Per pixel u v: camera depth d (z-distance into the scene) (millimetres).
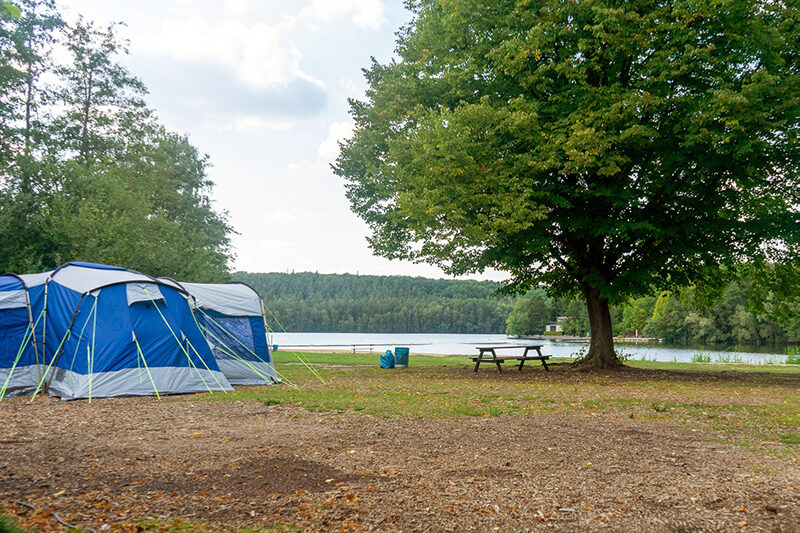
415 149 16000
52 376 11602
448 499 4676
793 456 6254
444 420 8547
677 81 15492
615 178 16516
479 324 146250
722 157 15336
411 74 19078
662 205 17062
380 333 143625
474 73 16922
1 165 25219
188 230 39812
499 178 15016
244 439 7023
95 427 7707
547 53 16656
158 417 8656
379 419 8594
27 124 31250
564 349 53125
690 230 16062
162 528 3918
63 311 11898
